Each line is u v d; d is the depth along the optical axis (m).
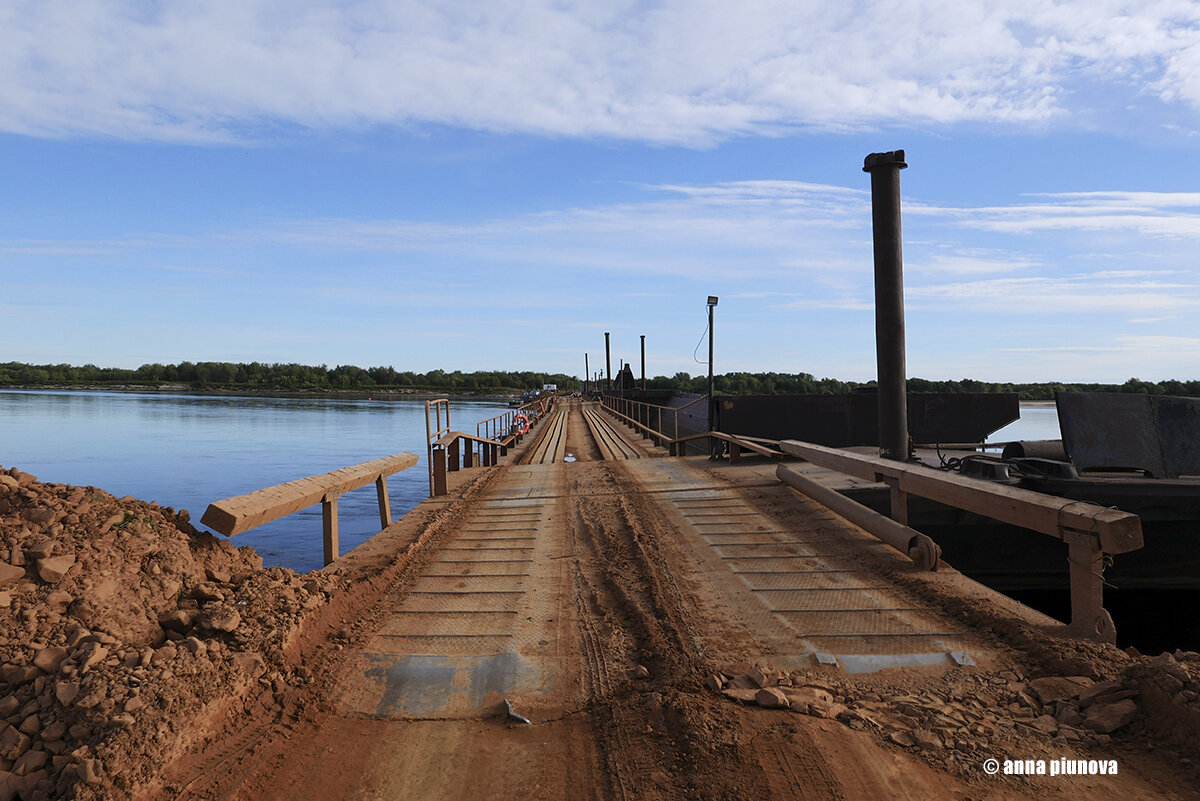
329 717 3.17
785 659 3.61
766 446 11.08
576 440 25.00
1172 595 8.58
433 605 4.66
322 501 5.52
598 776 2.70
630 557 5.76
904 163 8.84
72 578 3.15
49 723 2.53
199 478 22.77
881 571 5.12
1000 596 4.39
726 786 2.54
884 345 9.07
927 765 2.65
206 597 3.66
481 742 2.99
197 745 2.75
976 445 11.43
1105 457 7.82
